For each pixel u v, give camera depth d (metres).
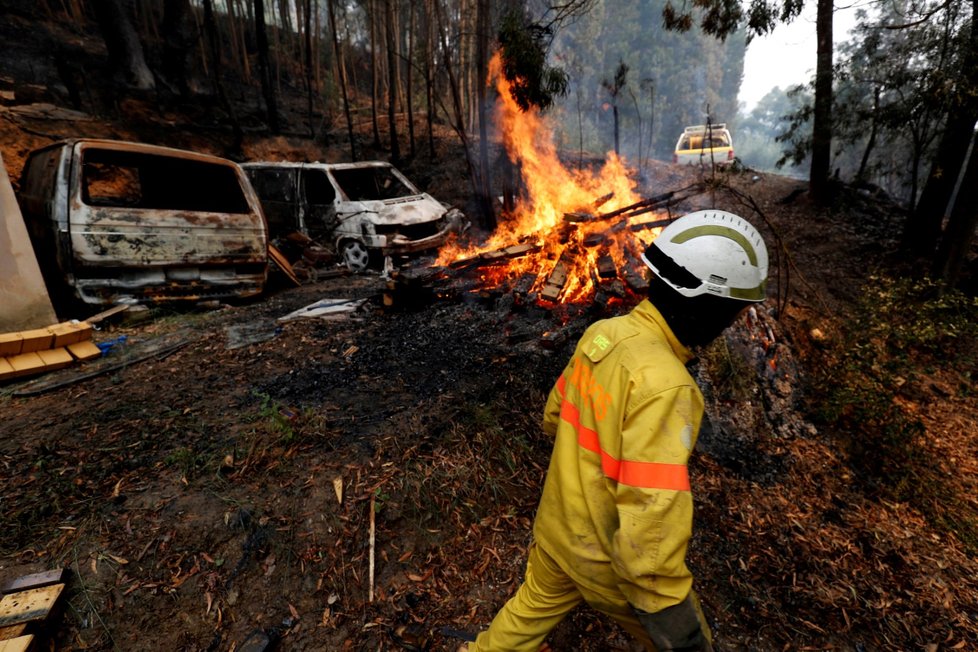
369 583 2.03
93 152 4.73
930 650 2.03
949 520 2.96
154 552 2.03
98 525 2.12
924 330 3.91
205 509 2.23
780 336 4.31
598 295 3.93
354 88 18.45
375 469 2.53
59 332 3.82
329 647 1.80
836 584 2.30
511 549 2.27
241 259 5.54
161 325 4.75
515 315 4.27
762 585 2.26
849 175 15.89
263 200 8.38
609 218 4.68
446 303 4.70
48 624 1.71
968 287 7.39
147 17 14.88
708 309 1.06
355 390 3.33
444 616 1.95
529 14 8.23
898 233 9.05
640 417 0.95
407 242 7.46
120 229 4.67
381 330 4.35
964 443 4.21
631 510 0.92
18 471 2.44
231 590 1.94
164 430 2.82
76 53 12.18
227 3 15.59
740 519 2.65
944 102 6.35
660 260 1.09
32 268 4.14
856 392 3.65
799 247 8.93
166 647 1.74
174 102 11.89
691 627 0.95
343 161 12.86
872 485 3.16
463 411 3.04
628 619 1.14
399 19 15.81
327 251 7.61
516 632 1.32
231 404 3.15
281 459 2.56
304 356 3.90
